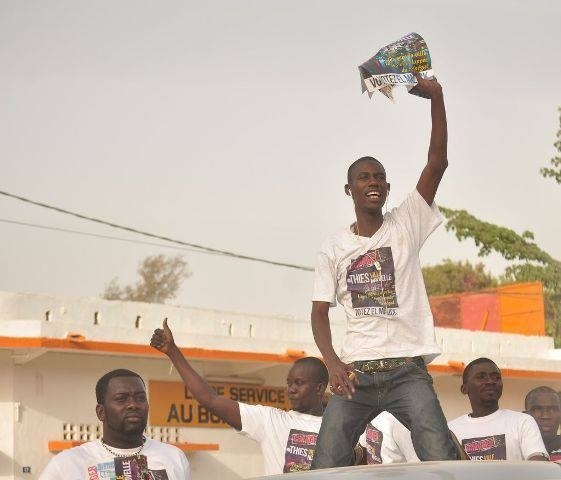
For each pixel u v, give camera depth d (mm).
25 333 13602
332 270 5395
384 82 5223
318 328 5324
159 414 15070
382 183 5375
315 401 7398
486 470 3469
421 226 5422
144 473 6199
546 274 27766
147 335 14680
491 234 27969
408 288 5309
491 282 33125
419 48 5293
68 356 14430
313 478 3604
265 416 7191
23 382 13984
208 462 15445
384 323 5254
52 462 6168
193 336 15016
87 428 14484
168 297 35406
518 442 6949
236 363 15844
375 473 3545
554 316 27344
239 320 16312
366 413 5285
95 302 14977
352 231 5441
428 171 5395
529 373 18375
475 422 7105
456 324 25609
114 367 14812
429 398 5145
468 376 7148
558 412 8375
